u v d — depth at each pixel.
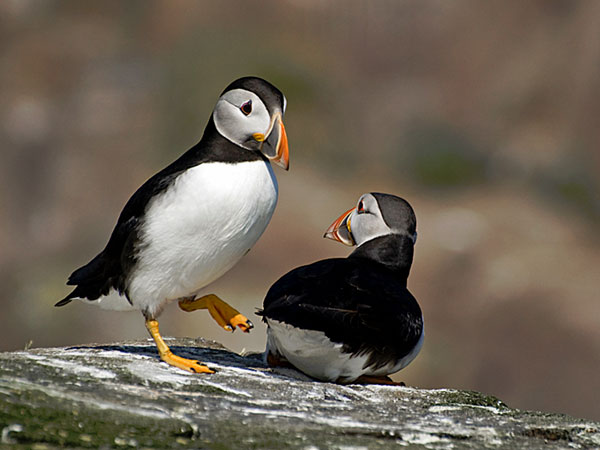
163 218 5.61
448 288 18.48
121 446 3.99
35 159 21.62
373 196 6.77
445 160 23.81
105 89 23.44
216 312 6.20
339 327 5.61
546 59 25.81
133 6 25.84
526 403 15.67
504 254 19.59
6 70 23.70
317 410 5.03
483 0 26.75
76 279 6.04
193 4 25.55
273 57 24.94
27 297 17.33
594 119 24.61
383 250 6.54
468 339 16.95
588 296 17.55
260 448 4.18
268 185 5.84
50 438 3.94
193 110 23.12
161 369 5.53
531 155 24.14
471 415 5.36
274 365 6.23
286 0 26.12
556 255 19.67
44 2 25.45
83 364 5.31
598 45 25.22
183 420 4.32
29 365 5.04
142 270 5.71
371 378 6.14
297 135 23.72
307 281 5.84
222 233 5.66
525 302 17.50
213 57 24.34
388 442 4.51
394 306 5.86
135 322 16.05
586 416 15.27
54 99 23.16
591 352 16.08
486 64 26.25
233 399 5.01
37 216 20.39
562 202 23.00
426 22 26.67
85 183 21.17
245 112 5.76
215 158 5.75
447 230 20.58
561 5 26.25
